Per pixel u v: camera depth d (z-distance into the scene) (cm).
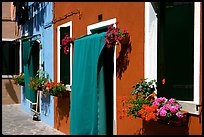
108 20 614
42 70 987
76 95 670
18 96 1487
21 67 1287
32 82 948
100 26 641
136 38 531
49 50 930
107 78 609
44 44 977
